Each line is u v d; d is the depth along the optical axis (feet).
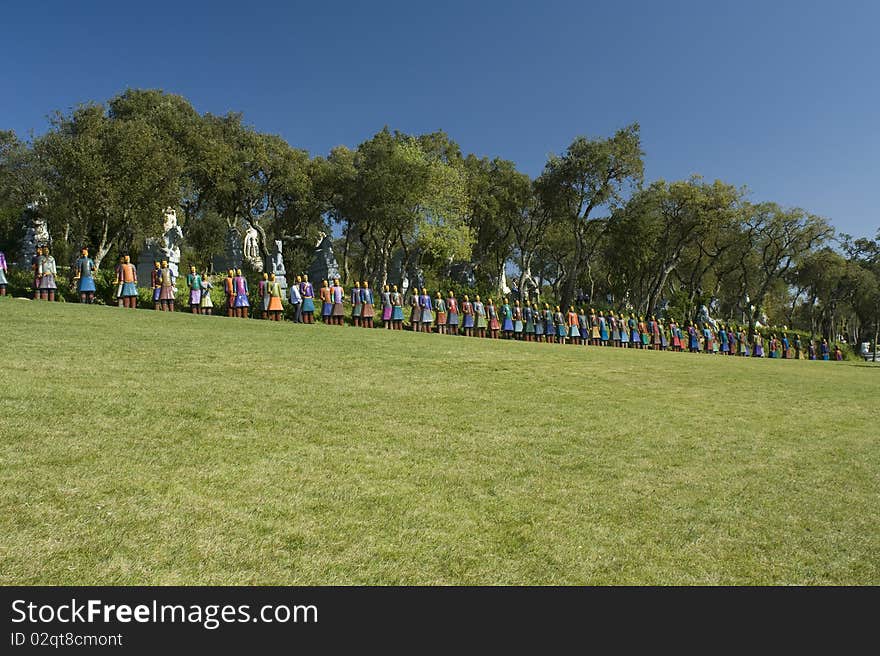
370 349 42.98
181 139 115.96
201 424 19.33
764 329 164.04
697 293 180.04
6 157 115.65
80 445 16.03
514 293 163.02
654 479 18.25
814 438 26.55
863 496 18.11
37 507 12.23
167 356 30.86
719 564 12.80
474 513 14.38
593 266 213.66
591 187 143.02
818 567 12.96
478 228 163.32
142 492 13.52
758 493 17.67
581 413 27.61
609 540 13.50
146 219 86.12
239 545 11.69
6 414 17.85
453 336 68.90
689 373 49.37
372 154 125.70
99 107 85.35
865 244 222.48
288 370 30.89
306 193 137.59
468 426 22.99
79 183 78.69
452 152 150.00
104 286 73.97
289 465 16.42
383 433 20.72
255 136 130.11
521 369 40.93
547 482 17.15
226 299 76.59
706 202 151.64
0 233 109.60
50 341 31.27
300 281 78.64
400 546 12.32
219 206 139.95
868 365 99.19
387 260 142.31
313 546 11.96
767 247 179.83
